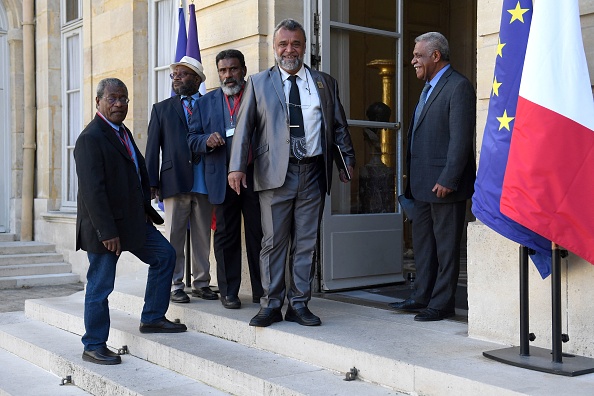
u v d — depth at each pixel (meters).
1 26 11.04
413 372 3.64
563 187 3.45
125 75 8.38
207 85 6.44
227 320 4.92
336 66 6.00
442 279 4.73
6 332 5.97
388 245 6.26
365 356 3.90
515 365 3.60
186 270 6.38
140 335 5.09
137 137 8.24
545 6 3.51
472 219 9.48
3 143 11.04
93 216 4.62
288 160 4.62
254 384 4.00
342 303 5.45
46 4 10.46
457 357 3.79
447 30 10.06
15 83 10.98
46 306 6.35
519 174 3.51
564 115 3.45
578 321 3.73
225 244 5.33
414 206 4.95
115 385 4.41
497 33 4.16
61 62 10.54
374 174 6.20
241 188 5.35
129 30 8.27
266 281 4.72
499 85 3.74
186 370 4.56
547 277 3.86
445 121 4.67
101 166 4.66
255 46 5.90
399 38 6.34
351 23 6.07
